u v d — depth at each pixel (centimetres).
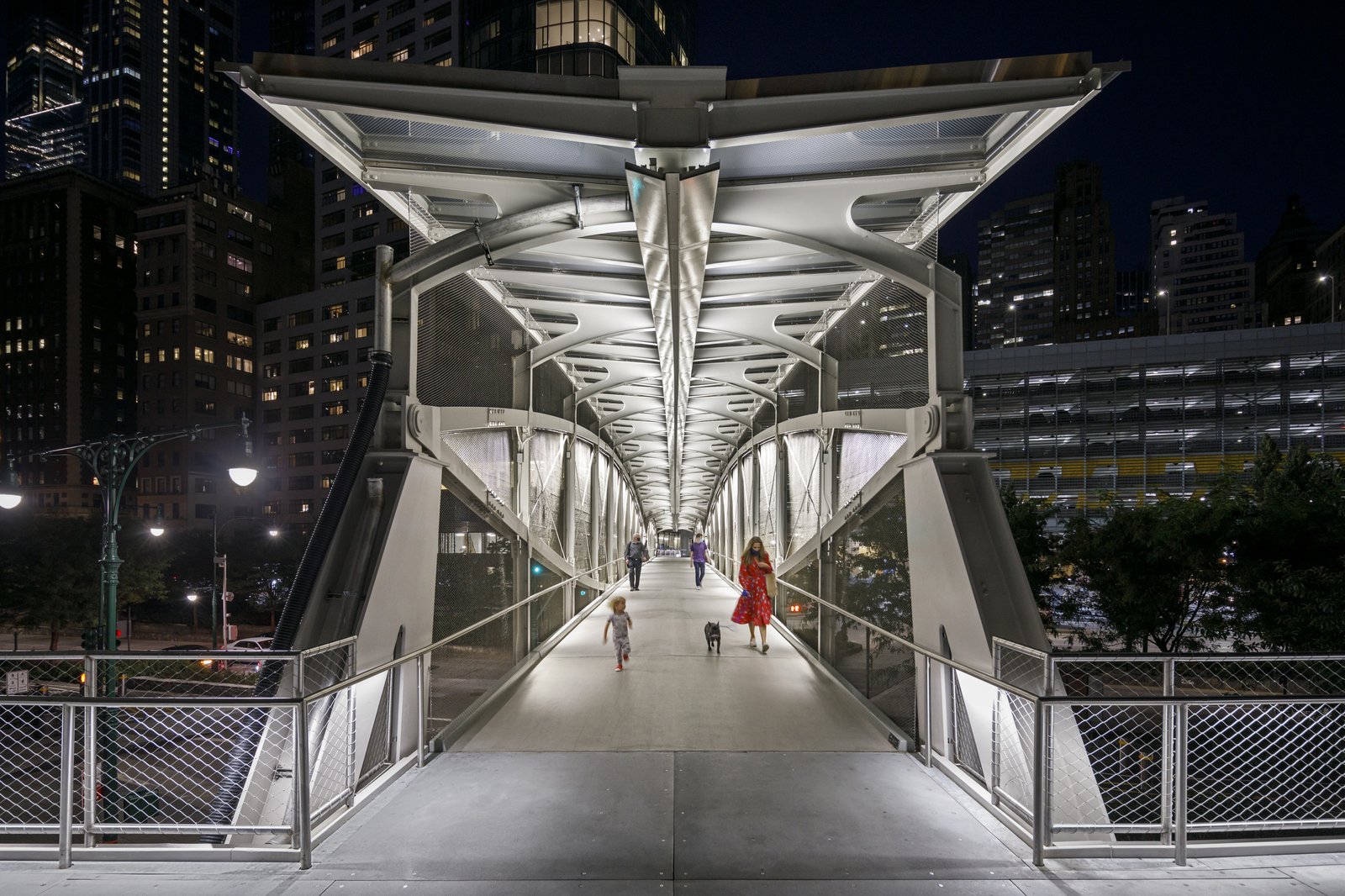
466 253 622
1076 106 515
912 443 653
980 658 522
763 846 415
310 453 7956
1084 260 18125
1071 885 368
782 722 695
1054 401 4766
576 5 5356
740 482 2555
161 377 7981
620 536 2797
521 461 1098
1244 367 4419
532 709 747
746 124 529
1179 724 395
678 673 930
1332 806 527
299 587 494
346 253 7925
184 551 4797
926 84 507
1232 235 15838
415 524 583
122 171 19000
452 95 507
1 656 407
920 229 748
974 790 491
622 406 2019
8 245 9475
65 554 3659
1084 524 1691
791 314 1063
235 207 8419
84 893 358
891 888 365
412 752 573
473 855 404
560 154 589
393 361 597
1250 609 1338
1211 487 1636
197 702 395
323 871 385
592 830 438
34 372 9300
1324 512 1320
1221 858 402
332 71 490
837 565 936
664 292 851
